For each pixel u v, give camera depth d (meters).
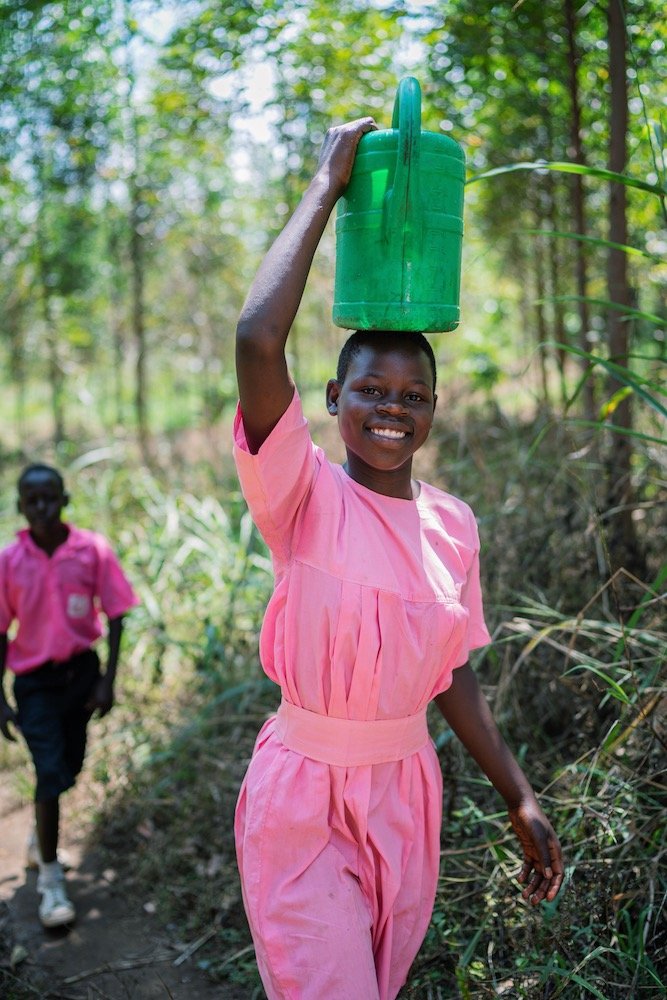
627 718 2.83
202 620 4.52
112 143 7.34
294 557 1.98
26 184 7.78
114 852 3.58
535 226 6.44
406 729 2.03
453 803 2.96
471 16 4.48
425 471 5.04
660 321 2.64
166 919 3.18
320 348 9.91
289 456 1.92
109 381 11.70
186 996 2.83
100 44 6.13
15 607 3.47
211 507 5.36
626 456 3.85
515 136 5.46
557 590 3.62
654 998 2.25
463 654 2.14
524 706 3.42
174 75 5.62
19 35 5.89
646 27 3.89
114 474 6.67
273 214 7.94
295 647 1.97
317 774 1.97
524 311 7.78
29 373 9.94
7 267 8.94
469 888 2.78
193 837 3.46
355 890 1.96
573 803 2.71
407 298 1.92
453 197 1.93
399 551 2.00
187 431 9.60
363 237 1.93
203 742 3.83
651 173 4.38
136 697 4.46
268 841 1.98
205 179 8.30
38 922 3.25
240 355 1.83
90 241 9.40
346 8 4.90
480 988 2.45
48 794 3.21
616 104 3.81
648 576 3.73
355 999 1.86
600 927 2.39
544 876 2.11
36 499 3.45
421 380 2.00
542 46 4.54
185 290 9.73
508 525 3.99
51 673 3.47
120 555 5.32
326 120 6.16
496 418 5.70
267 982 1.96
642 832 2.53
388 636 1.94
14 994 2.84
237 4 4.79
